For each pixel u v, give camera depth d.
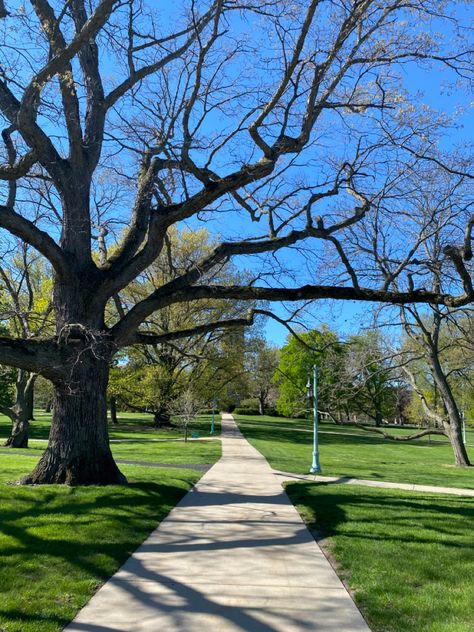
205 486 13.39
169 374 38.69
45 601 5.05
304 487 13.81
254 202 12.59
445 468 24.72
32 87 8.90
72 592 5.32
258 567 6.38
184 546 7.28
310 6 8.49
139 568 6.24
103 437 11.27
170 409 37.22
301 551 7.15
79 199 11.73
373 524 8.95
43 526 7.64
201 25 10.36
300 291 11.32
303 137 10.32
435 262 12.09
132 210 13.09
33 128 9.60
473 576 6.12
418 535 8.16
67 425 11.02
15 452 22.44
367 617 4.86
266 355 54.59
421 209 30.80
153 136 12.11
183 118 10.32
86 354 10.93
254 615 4.88
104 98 12.43
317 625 4.67
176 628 4.55
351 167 11.52
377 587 5.68
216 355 39.50
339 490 13.47
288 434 46.03
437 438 56.28
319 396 25.58
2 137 10.84
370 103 11.21
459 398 46.97
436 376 26.77
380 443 44.66
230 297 11.45
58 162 11.65
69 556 6.44
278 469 19.00
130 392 39.88
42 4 10.27
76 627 4.54
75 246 11.46
